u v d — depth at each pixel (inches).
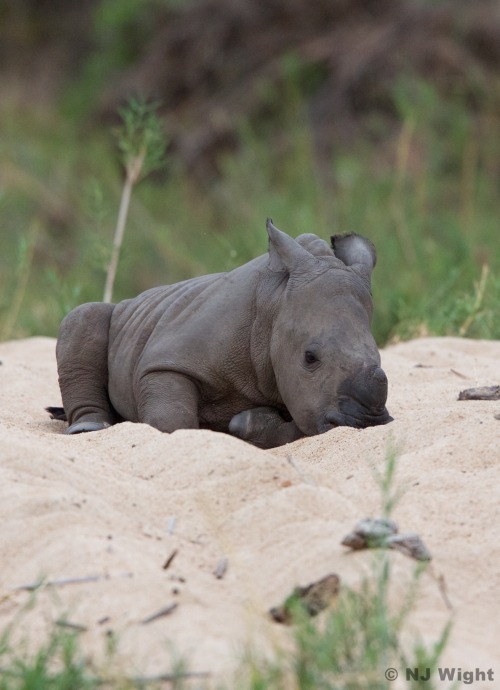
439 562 415.5
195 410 622.2
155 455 514.9
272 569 415.2
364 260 621.3
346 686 328.2
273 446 612.4
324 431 569.6
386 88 1921.8
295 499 454.9
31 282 1448.1
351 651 342.0
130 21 2274.9
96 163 1966.0
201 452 505.4
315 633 344.8
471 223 1434.5
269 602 394.9
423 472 489.4
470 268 1199.6
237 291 627.5
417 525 445.7
